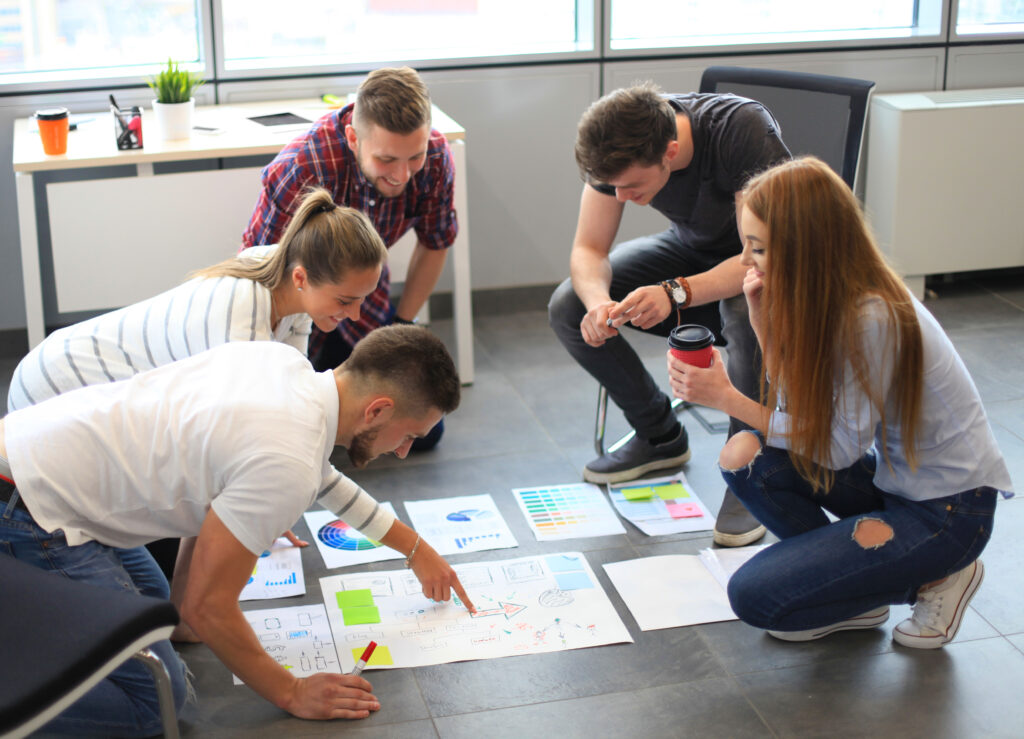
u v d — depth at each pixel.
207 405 1.62
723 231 2.54
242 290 1.95
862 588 1.96
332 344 2.87
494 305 3.97
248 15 3.55
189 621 1.68
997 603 2.22
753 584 2.00
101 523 1.67
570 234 3.96
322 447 1.64
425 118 2.44
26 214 2.96
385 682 1.99
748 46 3.84
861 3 3.99
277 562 2.34
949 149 3.72
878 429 1.95
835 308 1.79
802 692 1.97
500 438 2.97
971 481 1.91
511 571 2.32
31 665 1.39
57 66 3.45
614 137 2.20
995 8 4.04
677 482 2.72
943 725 1.88
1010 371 3.30
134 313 1.98
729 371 2.52
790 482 2.08
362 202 2.66
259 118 3.32
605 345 2.57
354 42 3.68
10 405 1.99
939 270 3.88
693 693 1.97
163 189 3.07
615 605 2.23
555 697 1.96
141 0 3.45
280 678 1.83
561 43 3.81
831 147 2.68
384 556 2.38
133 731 1.81
